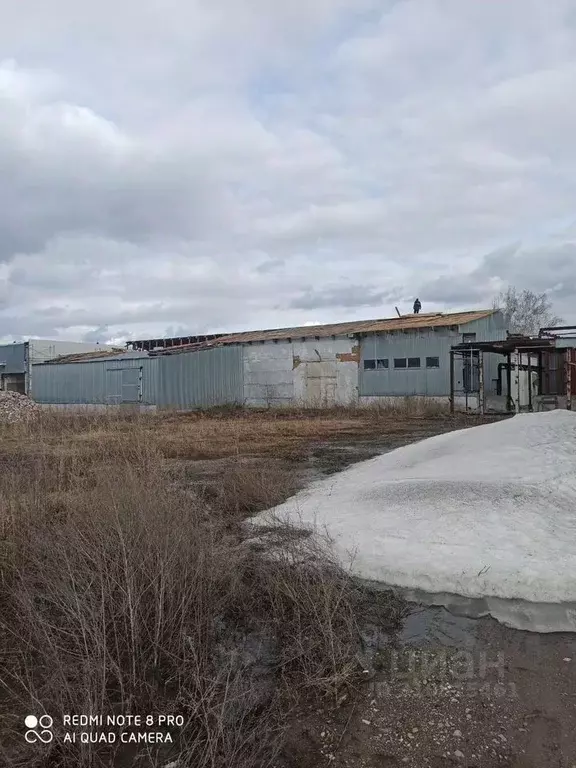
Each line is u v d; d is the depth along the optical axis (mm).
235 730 2664
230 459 10320
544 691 3021
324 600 3631
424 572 4355
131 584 3422
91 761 2498
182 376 29203
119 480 5816
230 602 3963
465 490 5820
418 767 2518
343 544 4969
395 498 5945
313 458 10359
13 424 15898
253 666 3299
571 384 20828
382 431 15195
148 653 3293
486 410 20875
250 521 5887
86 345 41875
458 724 2791
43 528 4598
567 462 6688
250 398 27359
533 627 3672
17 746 2643
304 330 29422
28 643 3260
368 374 24422
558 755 2551
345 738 2719
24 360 38312
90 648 3047
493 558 4461
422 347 23125
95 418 17750
